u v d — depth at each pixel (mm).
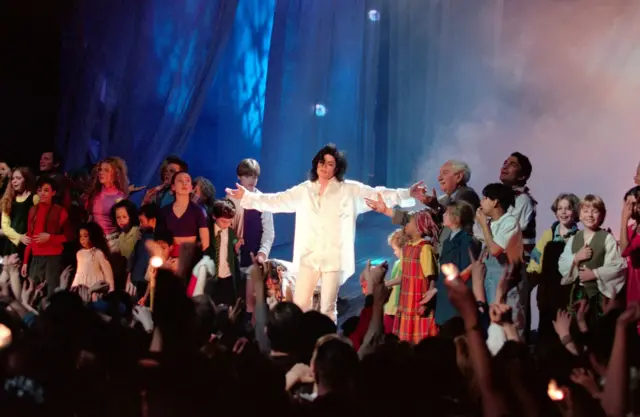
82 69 13914
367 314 6324
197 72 13781
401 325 8562
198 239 9586
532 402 4418
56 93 15195
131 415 4617
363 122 20484
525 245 8938
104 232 10344
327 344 4617
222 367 4809
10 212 10680
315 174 9875
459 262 8117
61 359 4762
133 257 9922
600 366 5051
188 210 9508
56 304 5188
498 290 6199
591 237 8555
